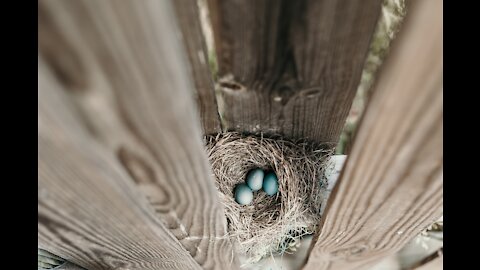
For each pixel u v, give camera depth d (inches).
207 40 11.1
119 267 16.1
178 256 15.5
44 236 12.1
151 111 7.1
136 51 5.9
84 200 9.8
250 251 21.5
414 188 10.5
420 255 18.5
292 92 12.5
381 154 9.3
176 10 9.3
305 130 17.3
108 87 6.4
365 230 14.0
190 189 10.6
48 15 5.3
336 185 11.5
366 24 9.4
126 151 8.1
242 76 11.6
